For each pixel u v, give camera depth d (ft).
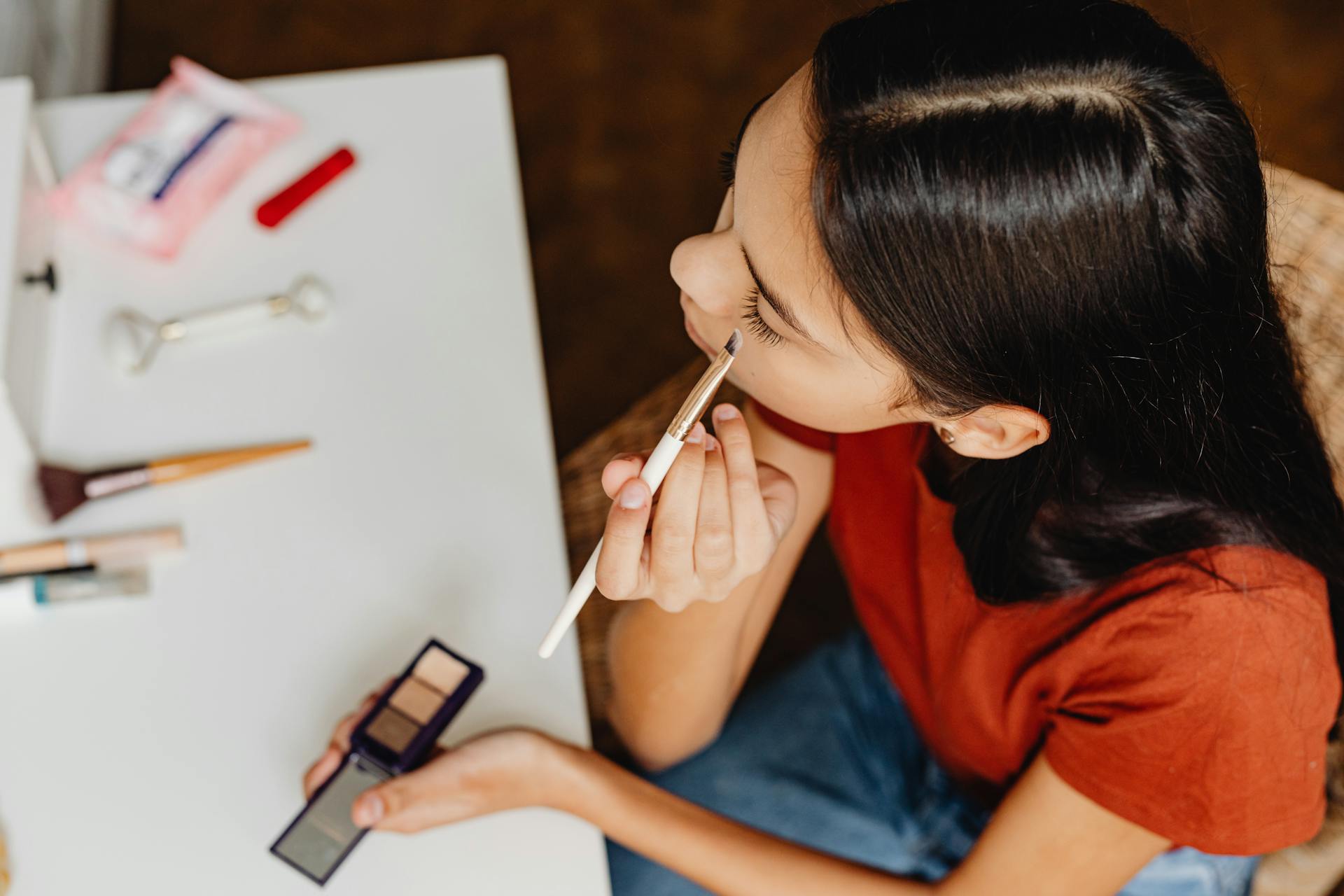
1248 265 1.57
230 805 2.10
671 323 5.36
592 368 5.23
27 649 2.21
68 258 2.62
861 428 1.76
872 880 2.38
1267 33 6.02
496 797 2.10
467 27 6.02
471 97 2.92
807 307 1.47
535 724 2.23
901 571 2.67
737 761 3.04
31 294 2.40
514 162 2.83
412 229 2.71
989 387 1.51
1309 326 2.62
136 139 2.70
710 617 2.51
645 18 6.11
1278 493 2.03
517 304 2.62
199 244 2.67
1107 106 1.34
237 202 2.73
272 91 2.89
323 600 2.28
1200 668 2.01
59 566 2.25
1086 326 1.46
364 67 5.85
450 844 2.09
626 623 2.72
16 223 2.33
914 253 1.36
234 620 2.25
